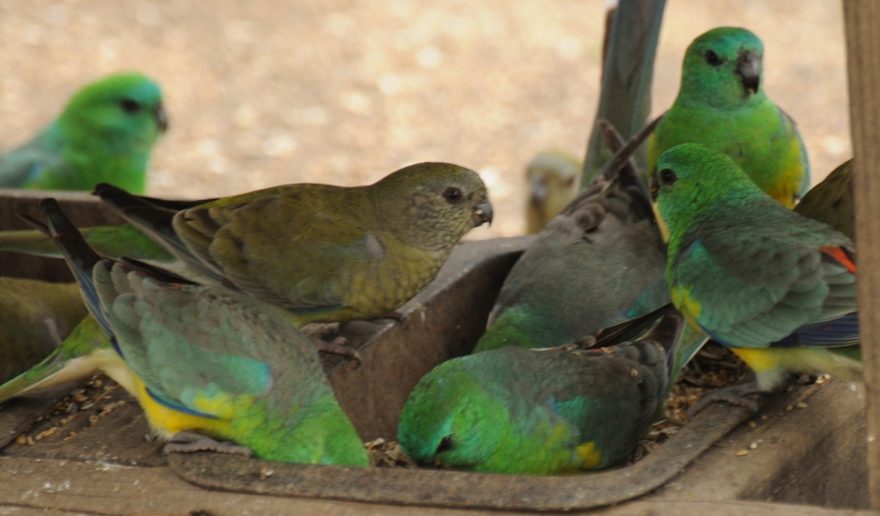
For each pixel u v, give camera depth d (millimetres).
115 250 11125
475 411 8219
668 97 26609
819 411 8430
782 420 8320
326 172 25562
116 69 29688
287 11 33531
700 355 10773
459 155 26312
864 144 6500
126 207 10109
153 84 18453
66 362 8727
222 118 27750
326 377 8555
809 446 8141
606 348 9117
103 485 7707
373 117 27922
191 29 32156
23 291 10297
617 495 7102
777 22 31531
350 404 9570
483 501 7121
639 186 11164
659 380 8984
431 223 10188
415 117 27938
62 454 8141
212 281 9984
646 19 12359
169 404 7988
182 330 8102
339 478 7426
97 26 32062
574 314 10227
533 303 10297
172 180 24938
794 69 29109
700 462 7629
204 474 7605
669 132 12141
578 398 8617
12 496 7691
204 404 7922
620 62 12445
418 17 33156
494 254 11328
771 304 8539
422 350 10469
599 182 11273
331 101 28641
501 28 32500
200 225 10078
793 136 11984
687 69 11922
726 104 11773
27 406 8797
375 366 9883
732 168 9391
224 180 25078
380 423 9977
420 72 30016
